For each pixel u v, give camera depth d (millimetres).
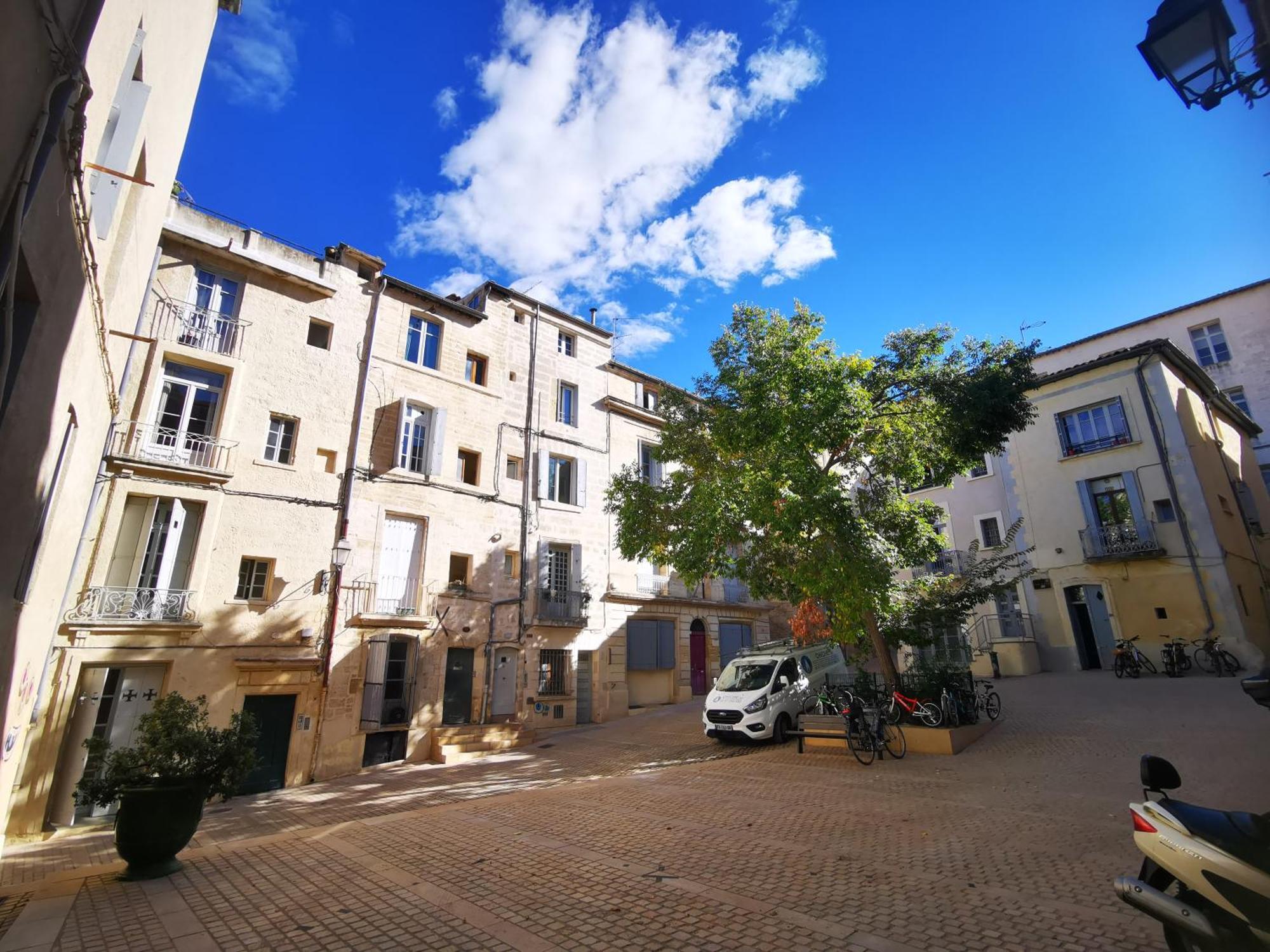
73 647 11477
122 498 12523
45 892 5766
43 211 3748
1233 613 17453
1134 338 26469
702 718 18812
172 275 14164
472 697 17844
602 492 22969
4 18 2760
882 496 13234
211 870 6395
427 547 17438
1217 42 3680
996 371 13602
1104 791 7805
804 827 7090
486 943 4441
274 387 15219
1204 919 3316
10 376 3840
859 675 13500
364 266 17859
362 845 7207
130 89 6238
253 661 13477
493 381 20516
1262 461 24078
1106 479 20531
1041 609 21031
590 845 6746
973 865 5582
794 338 12148
